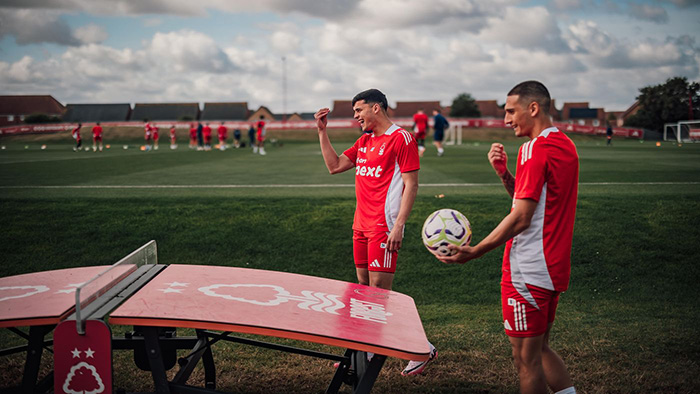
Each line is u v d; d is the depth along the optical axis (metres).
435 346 3.90
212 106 99.62
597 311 4.85
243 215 7.72
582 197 8.41
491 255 6.32
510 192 2.88
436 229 2.57
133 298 2.52
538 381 2.42
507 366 3.54
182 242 6.77
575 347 3.82
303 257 6.37
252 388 3.28
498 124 64.31
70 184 11.34
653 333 4.13
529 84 2.48
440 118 22.22
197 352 2.84
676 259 6.17
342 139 57.91
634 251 6.36
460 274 5.87
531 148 2.32
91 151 32.00
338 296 2.88
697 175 12.48
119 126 61.28
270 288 2.90
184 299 2.54
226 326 2.24
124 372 3.47
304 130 62.28
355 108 3.51
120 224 7.34
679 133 53.19
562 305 5.07
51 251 6.49
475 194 9.02
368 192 3.52
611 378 3.31
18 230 7.10
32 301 2.53
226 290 2.77
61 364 2.18
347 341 2.20
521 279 2.38
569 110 101.94
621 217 7.38
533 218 2.35
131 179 12.51
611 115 100.06
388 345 2.18
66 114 92.19
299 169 15.63
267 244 6.71
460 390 3.21
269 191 9.89
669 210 7.64
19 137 58.09
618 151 27.19
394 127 3.45
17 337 4.22
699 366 3.47
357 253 3.70
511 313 2.43
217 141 57.06
